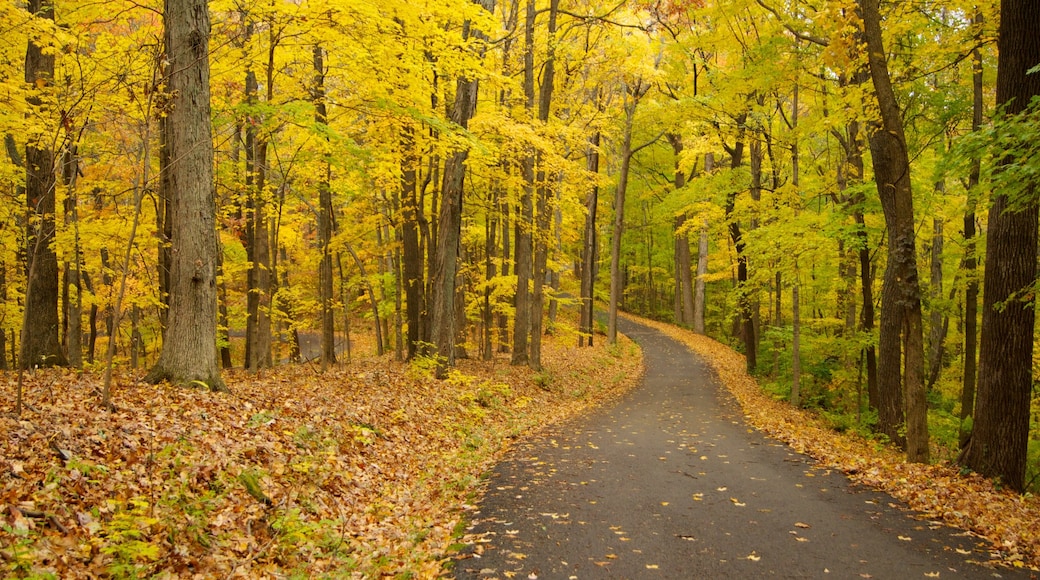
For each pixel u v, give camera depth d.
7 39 9.82
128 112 8.01
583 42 19.84
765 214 16.98
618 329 36.06
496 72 11.97
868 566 4.93
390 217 16.22
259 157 11.99
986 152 7.41
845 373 17.59
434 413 10.56
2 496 3.86
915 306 9.12
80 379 8.32
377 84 10.02
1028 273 8.13
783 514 6.29
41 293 10.58
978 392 8.61
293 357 20.61
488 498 6.64
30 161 10.78
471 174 16.00
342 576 4.34
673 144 27.19
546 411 13.77
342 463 6.86
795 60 14.04
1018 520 6.43
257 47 10.51
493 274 23.30
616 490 7.07
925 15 10.93
